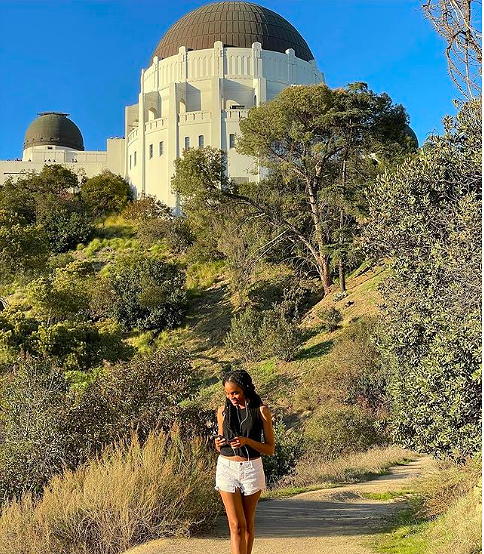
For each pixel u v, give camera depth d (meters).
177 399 13.55
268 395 29.91
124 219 61.47
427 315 8.80
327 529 9.43
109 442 12.50
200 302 44.91
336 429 20.72
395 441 9.70
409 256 9.13
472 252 8.12
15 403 13.57
